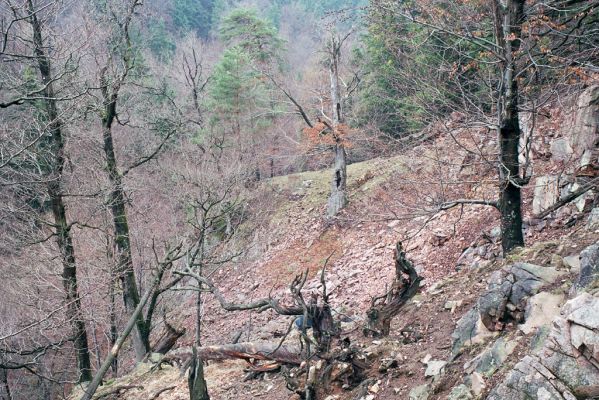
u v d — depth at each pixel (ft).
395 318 33.76
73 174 48.93
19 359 46.19
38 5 34.83
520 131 31.65
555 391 17.71
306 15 207.21
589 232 28.99
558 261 25.63
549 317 21.75
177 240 52.54
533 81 35.88
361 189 75.87
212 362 38.91
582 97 43.16
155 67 104.42
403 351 27.50
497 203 32.22
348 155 95.86
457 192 53.01
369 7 38.70
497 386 19.07
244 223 78.02
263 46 111.34
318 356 27.61
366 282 56.59
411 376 25.03
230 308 30.63
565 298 22.22
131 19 47.01
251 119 92.99
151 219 60.39
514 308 23.45
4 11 32.71
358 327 33.76
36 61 35.83
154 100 84.64
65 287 43.70
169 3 166.50
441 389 22.48
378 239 64.28
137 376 41.24
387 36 42.91
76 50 37.63
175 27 167.94
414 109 56.75
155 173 66.39
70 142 48.57
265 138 94.58
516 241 31.60
